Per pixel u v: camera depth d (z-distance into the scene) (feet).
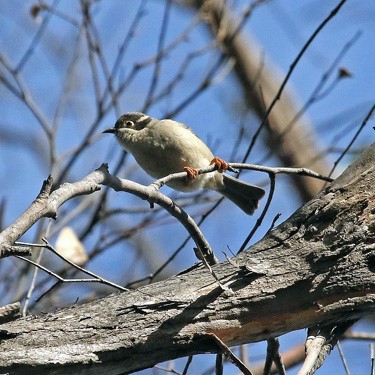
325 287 24.49
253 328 24.02
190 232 30.14
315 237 25.64
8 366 20.83
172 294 23.79
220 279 24.48
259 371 42.42
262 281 24.41
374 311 24.73
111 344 22.21
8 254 20.30
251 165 30.58
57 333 22.04
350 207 26.04
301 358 42.42
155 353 22.76
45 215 22.06
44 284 42.80
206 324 23.41
